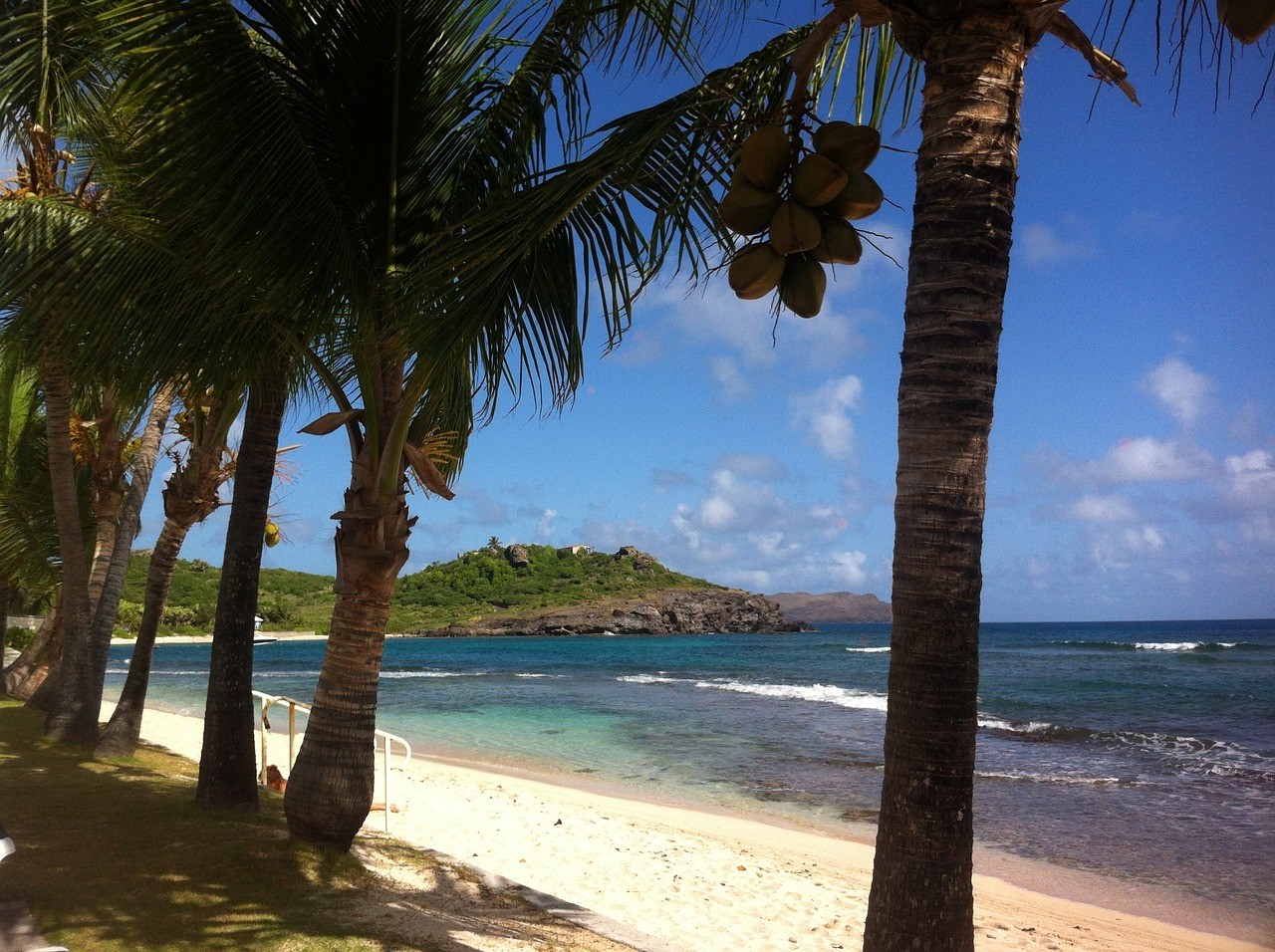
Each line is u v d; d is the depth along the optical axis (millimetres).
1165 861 9172
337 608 5422
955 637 2510
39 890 4367
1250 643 68875
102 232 5336
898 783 2529
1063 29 2623
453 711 24938
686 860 8164
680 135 3973
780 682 38438
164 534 9109
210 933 3959
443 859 5898
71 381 6258
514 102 5281
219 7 4129
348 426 5359
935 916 2441
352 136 5059
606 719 22734
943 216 2576
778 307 3029
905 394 2611
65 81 5789
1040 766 15211
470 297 4141
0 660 15633
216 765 6461
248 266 4441
